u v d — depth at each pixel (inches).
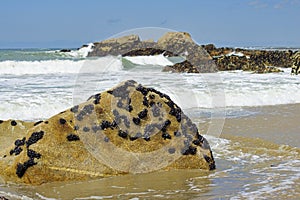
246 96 504.1
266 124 348.8
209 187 182.2
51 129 195.6
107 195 173.5
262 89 549.0
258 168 212.8
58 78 684.1
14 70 796.6
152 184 186.2
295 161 227.3
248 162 224.8
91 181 189.8
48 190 179.0
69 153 192.2
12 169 189.0
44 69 814.5
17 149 199.2
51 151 190.1
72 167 190.7
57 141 192.7
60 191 177.8
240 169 210.8
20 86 561.9
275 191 176.4
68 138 194.7
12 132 232.2
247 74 830.5
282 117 388.5
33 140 192.9
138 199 168.7
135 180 191.3
